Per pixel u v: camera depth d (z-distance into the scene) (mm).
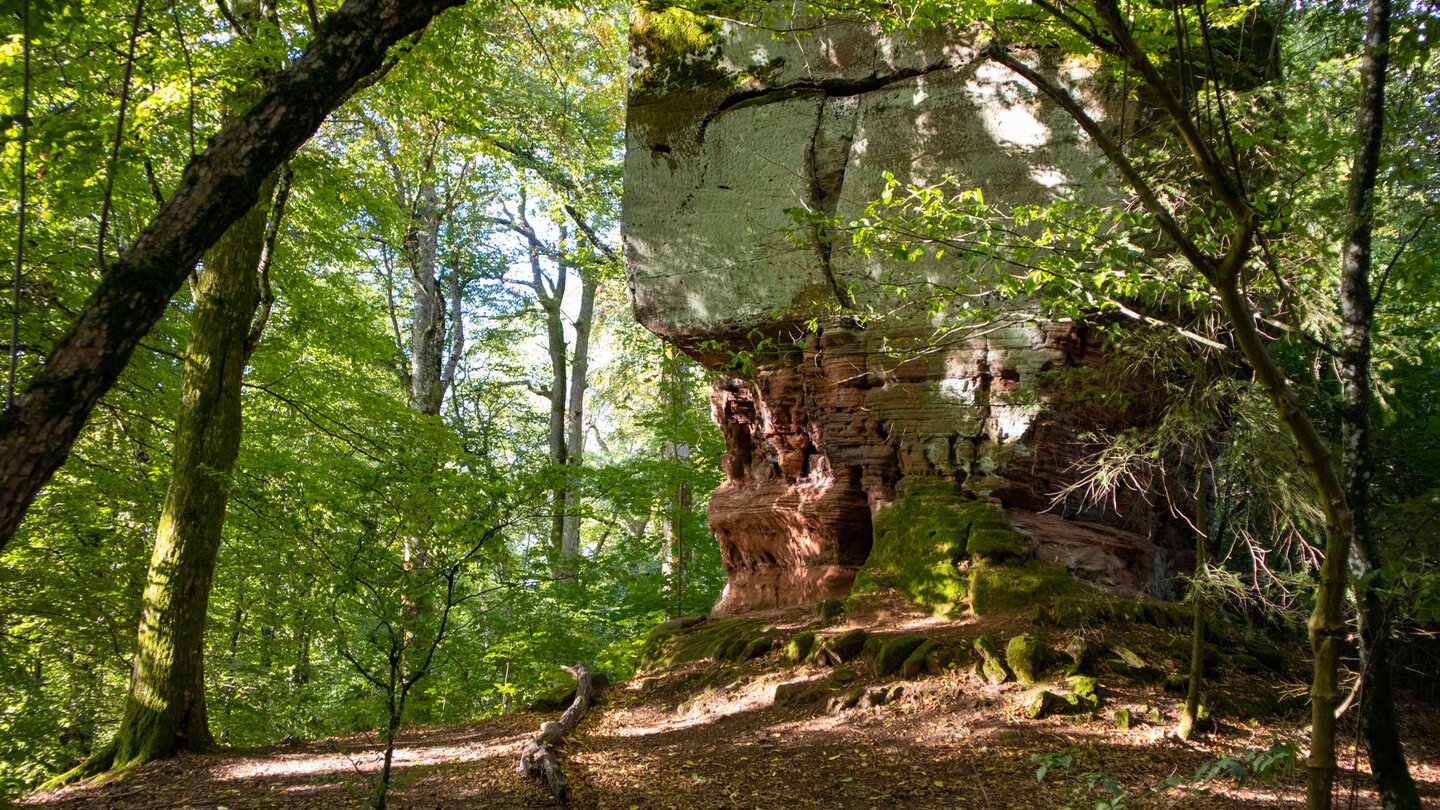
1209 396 6992
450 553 7090
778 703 8680
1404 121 6016
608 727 9008
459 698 14297
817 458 12367
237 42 9156
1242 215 3680
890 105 11586
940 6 7902
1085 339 10266
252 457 11117
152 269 3912
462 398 27328
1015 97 10812
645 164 12992
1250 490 7094
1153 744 6906
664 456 19781
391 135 16953
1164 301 8500
